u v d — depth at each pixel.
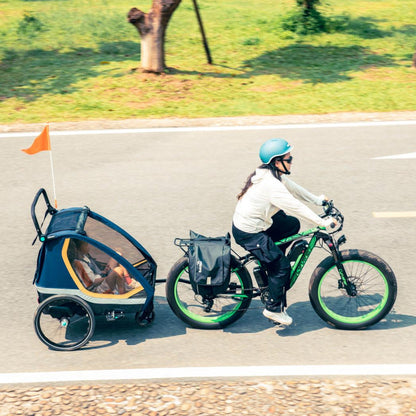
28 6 30.42
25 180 13.24
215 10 29.41
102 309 7.93
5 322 8.55
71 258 7.79
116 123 16.61
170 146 14.98
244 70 21.14
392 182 12.78
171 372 7.42
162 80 19.70
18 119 17.00
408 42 24.53
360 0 32.41
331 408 6.66
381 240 10.55
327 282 8.77
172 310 8.30
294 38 25.03
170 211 11.77
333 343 7.96
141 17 19.80
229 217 11.52
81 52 23.41
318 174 13.23
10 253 10.47
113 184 12.97
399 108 17.48
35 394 7.04
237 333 8.25
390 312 8.61
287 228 8.11
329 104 17.86
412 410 6.61
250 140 15.25
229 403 6.79
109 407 6.77
